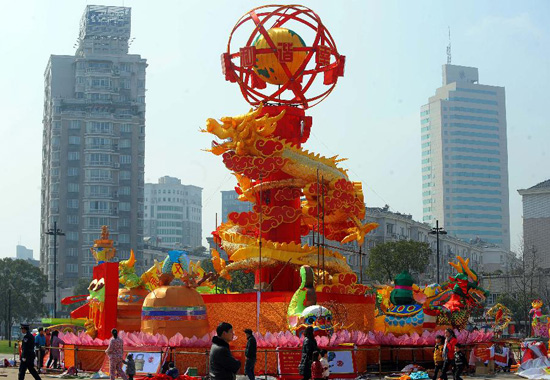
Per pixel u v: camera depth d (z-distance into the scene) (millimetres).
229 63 37031
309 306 31031
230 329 17156
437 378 29297
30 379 32438
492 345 35156
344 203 35688
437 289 37531
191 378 27734
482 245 198000
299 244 35969
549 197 124750
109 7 193250
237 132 34656
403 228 140125
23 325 28469
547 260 123312
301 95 36781
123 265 36938
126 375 28156
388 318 35906
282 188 35906
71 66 184875
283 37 36094
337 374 29188
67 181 173375
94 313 36031
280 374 28953
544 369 33312
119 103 179500
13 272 119625
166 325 31078
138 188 178875
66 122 175000
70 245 171250
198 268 33969
